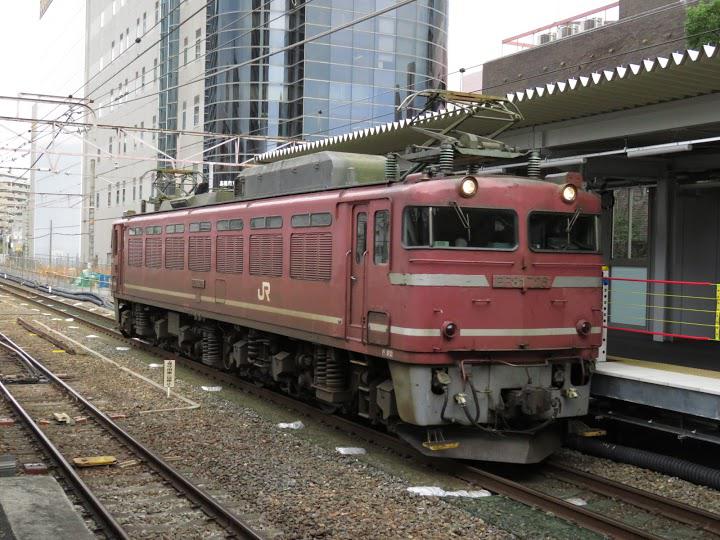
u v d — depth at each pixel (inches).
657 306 530.0
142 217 700.0
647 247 589.3
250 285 473.1
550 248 338.3
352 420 426.0
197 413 438.9
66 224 2413.9
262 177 484.7
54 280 1711.4
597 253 350.6
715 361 413.7
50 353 681.0
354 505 277.7
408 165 389.7
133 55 1932.8
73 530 225.5
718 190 552.7
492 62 1083.3
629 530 246.7
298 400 467.8
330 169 405.4
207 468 326.3
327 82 1616.6
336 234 375.9
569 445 374.6
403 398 323.0
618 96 396.8
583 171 505.0
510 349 323.9
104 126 926.4
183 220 591.5
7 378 538.0
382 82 1644.9
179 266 597.3
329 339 382.0
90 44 2249.0
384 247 335.9
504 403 327.9
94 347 732.7
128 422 413.4
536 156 365.7
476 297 319.0
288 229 424.8
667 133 442.9
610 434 398.3
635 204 615.5
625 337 547.8
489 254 322.0
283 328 431.5
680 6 842.2
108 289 1432.1
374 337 339.3
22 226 3715.6
